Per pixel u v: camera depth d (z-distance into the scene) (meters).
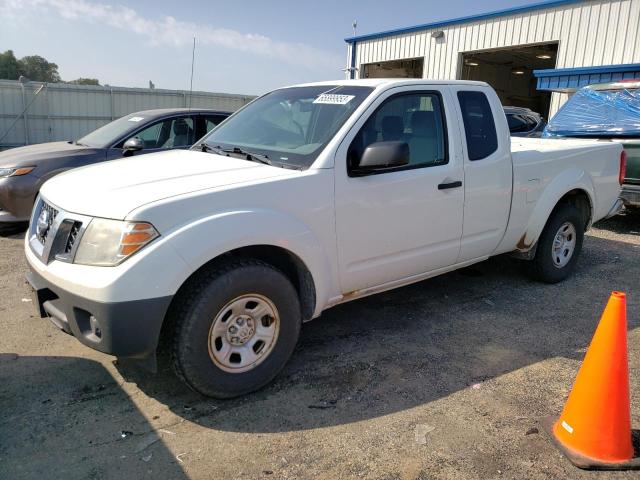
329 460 2.85
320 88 4.43
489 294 5.34
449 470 2.79
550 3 16.42
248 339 3.37
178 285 2.98
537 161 5.09
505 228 4.93
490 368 3.86
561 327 4.60
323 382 3.63
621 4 14.86
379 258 4.00
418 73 23.06
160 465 2.80
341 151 3.69
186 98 24.28
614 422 2.82
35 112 21.19
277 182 3.40
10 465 2.76
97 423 3.13
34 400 3.36
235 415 3.24
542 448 2.97
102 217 3.04
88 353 3.97
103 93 22.33
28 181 7.01
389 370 3.81
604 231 8.31
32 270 3.54
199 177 3.44
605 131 8.27
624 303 2.82
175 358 3.16
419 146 4.16
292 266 3.72
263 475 2.74
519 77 28.28
